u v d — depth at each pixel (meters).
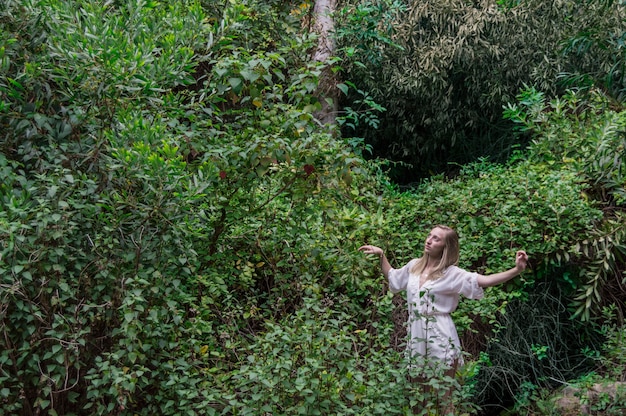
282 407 3.51
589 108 7.48
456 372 3.95
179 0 5.05
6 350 3.36
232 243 4.93
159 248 3.81
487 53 9.05
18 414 3.54
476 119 9.50
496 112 9.45
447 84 9.25
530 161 6.62
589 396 4.68
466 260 5.54
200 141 4.41
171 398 3.70
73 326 3.54
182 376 3.79
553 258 5.53
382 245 5.59
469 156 9.79
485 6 9.02
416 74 9.11
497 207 5.75
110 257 3.76
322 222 5.13
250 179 4.49
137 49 4.07
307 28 8.43
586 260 5.58
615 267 5.68
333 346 3.85
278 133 4.34
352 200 5.23
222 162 4.31
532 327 5.46
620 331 5.17
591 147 6.21
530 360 5.33
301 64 4.79
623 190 5.72
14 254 3.38
